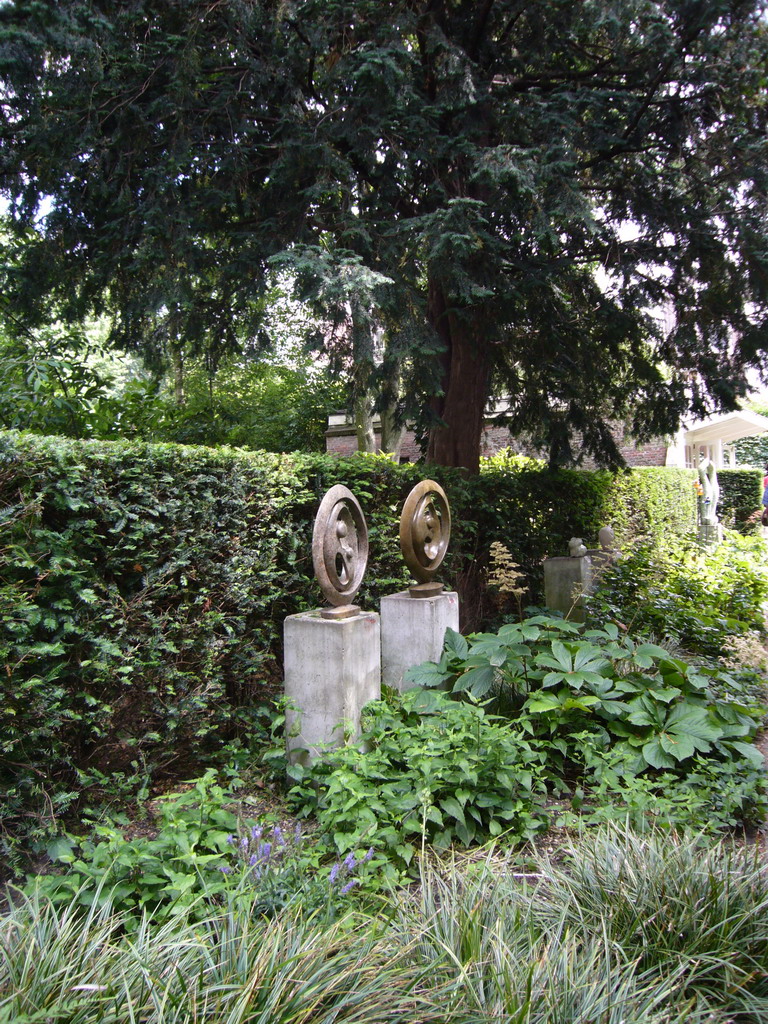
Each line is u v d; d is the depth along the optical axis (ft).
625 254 24.72
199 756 13.42
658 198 24.58
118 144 19.20
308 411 44.24
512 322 24.85
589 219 19.62
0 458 9.59
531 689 14.66
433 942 6.97
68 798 9.93
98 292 22.89
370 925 7.25
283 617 16.83
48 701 9.92
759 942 7.22
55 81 17.29
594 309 25.71
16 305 21.75
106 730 11.55
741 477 69.62
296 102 20.59
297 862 8.73
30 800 10.03
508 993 6.10
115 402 22.20
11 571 10.04
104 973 5.90
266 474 15.43
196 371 38.37
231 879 8.32
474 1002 6.13
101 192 19.42
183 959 6.21
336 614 13.28
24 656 9.75
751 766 12.26
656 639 22.12
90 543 10.96
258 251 20.74
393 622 16.75
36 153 18.72
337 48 20.66
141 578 12.20
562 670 13.85
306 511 17.43
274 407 43.78
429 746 11.00
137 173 19.89
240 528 14.67
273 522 15.96
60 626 10.71
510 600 27.76
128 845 8.33
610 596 24.22
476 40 23.88
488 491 26.30
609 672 14.23
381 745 11.81
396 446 44.37
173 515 12.61
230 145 19.84
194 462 13.25
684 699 14.05
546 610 23.65
